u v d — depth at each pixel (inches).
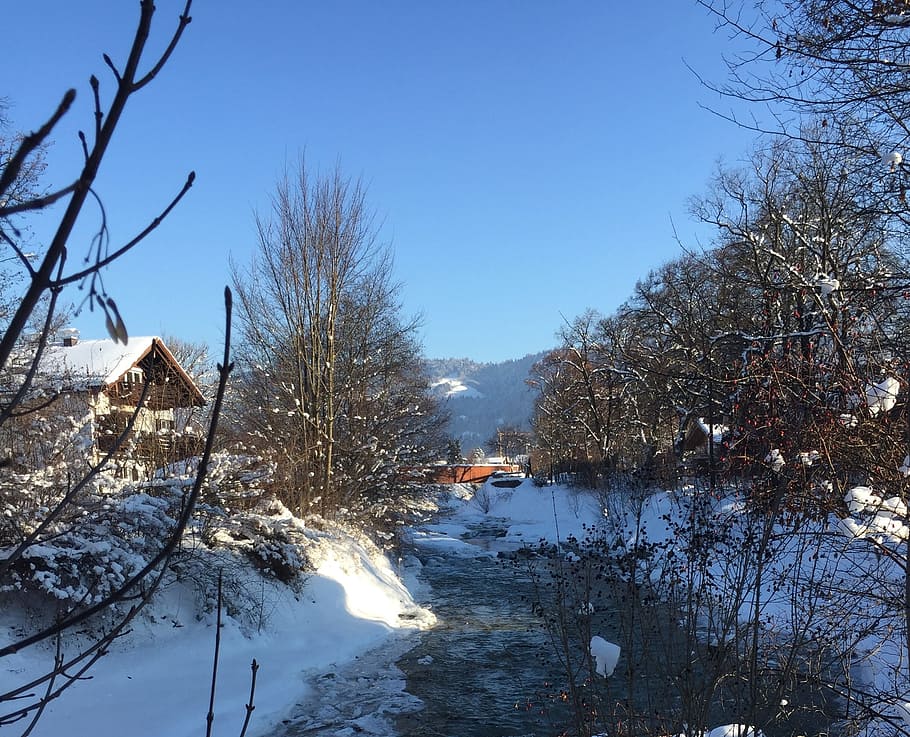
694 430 856.9
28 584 424.8
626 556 307.6
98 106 53.6
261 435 907.4
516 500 1974.7
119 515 481.1
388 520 980.6
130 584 61.3
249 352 1016.9
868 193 339.6
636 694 310.8
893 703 243.4
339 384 1015.6
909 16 235.9
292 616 594.2
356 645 588.7
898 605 239.3
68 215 51.1
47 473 430.9
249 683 469.1
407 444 1035.3
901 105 267.3
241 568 592.4
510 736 397.1
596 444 1761.8
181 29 56.8
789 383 245.6
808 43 254.4
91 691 405.1
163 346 872.3
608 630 380.2
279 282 983.6
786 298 650.2
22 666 406.3
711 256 1012.5
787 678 247.9
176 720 397.1
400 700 458.9
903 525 221.6
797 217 842.2
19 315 49.2
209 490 584.1
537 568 944.3
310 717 434.6
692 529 281.9
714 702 302.0
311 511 836.6
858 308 262.1
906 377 229.5
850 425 227.8
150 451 572.1
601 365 1638.8
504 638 607.5
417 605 754.8
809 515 241.6
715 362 747.4
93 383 467.2
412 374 1182.9
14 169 44.3
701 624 330.3
